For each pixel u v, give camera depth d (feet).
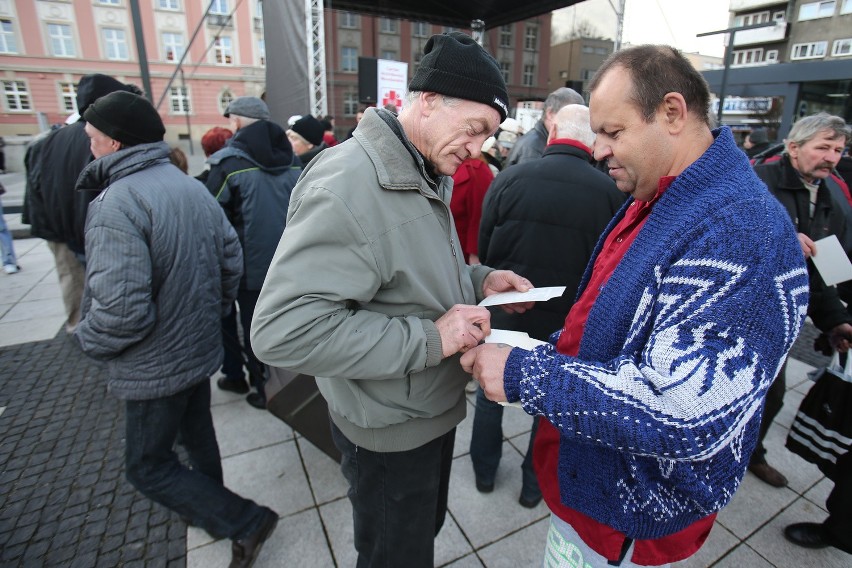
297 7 14.76
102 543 6.00
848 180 12.03
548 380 2.52
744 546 6.02
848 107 60.44
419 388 3.53
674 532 2.88
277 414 6.23
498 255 6.54
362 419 3.55
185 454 7.80
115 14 89.71
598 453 2.93
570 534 3.40
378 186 3.08
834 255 5.89
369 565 4.12
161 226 4.66
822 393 5.80
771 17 107.45
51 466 7.40
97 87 7.38
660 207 2.70
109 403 9.16
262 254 8.45
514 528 6.26
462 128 3.21
